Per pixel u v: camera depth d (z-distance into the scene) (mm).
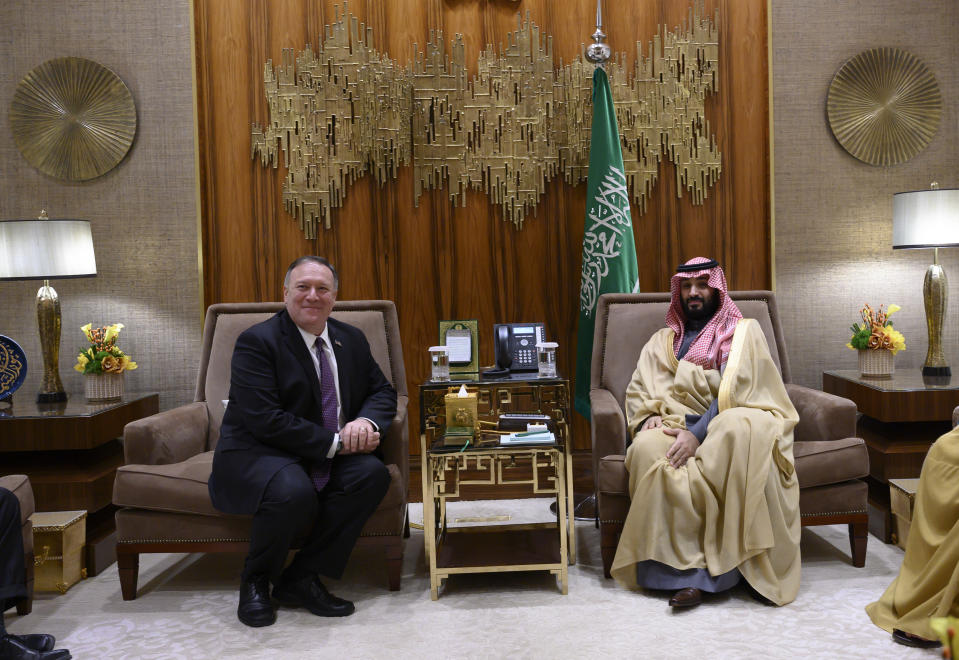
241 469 2520
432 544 2590
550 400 2941
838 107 3963
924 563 2270
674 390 2891
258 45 3912
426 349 4023
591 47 3637
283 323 2686
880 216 4020
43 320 3422
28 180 3912
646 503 2559
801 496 2688
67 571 2754
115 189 3912
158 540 2611
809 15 3957
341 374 2756
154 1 3869
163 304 3936
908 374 3609
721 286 3002
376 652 2205
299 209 3951
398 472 2686
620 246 3650
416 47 3924
